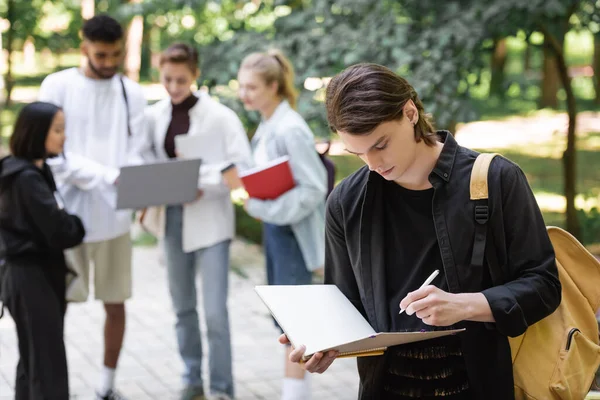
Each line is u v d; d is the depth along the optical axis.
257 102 4.59
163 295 7.19
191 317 5.00
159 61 4.95
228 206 4.94
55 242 4.07
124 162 4.90
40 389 4.07
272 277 4.72
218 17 7.71
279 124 4.53
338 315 2.51
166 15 8.08
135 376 5.45
